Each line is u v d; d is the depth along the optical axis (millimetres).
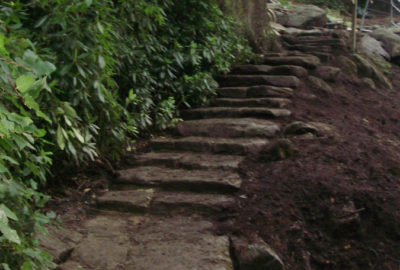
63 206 3561
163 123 5098
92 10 3627
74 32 3455
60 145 2613
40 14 3562
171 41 5770
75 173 4051
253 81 6141
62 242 2959
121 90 4852
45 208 3451
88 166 4164
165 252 2891
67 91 3479
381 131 5191
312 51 7664
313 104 5699
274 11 10164
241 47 6570
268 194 3598
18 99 2240
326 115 5371
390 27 11766
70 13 3566
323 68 6660
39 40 3451
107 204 3635
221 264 2770
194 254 2861
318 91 6082
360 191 3598
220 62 6035
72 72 3484
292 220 3365
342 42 7816
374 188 3672
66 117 2861
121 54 4535
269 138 4684
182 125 5125
